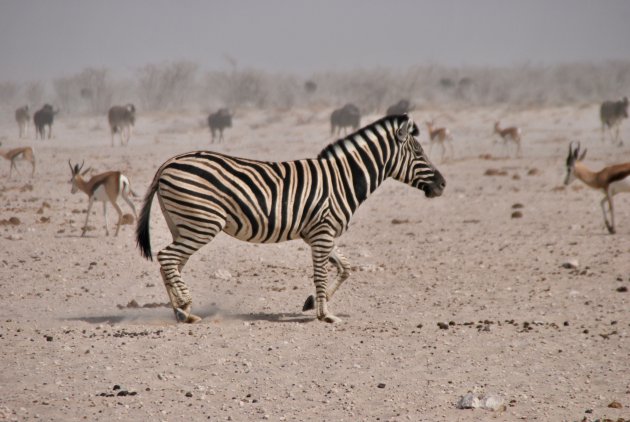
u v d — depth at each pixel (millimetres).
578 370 30609
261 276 48719
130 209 75250
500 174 105000
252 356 32031
